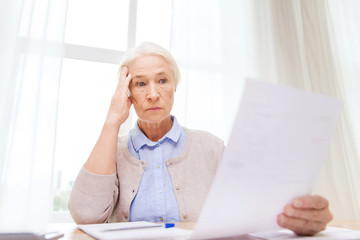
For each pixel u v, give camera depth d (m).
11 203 1.40
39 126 1.51
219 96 1.91
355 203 1.89
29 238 0.43
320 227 0.47
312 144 0.44
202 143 1.01
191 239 0.40
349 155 2.00
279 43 2.10
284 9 2.19
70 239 0.49
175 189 0.89
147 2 2.01
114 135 0.84
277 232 0.51
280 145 0.40
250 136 0.38
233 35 2.06
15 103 1.50
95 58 1.81
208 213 0.39
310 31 2.17
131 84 0.92
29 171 1.45
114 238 0.46
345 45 2.28
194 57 1.92
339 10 2.32
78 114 1.71
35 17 1.63
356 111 2.17
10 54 1.55
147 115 0.90
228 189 0.39
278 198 0.44
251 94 0.36
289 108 0.40
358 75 2.23
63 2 1.70
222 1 2.10
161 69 0.90
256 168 0.40
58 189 1.61
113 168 0.81
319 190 1.86
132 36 1.91
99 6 1.94
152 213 0.87
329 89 2.07
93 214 0.76
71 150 1.65
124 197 0.88
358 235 0.47
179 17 1.93
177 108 1.77
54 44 1.63
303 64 2.12
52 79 1.58
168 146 0.98
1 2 1.58
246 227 0.44
